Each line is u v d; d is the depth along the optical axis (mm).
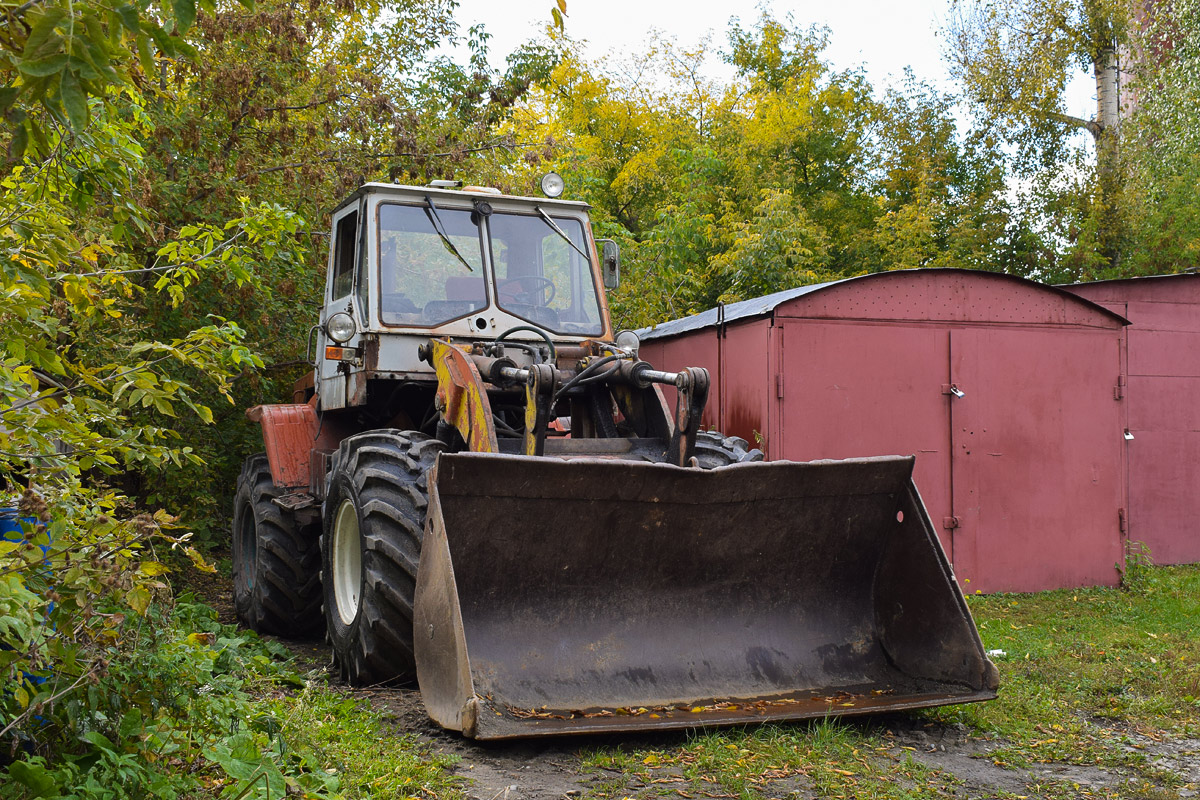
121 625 3072
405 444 4820
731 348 8766
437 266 5594
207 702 3395
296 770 3328
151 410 8227
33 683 2939
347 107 10180
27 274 2924
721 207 24531
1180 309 10344
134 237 5879
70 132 3203
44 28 1928
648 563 4430
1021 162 22250
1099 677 5453
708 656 4445
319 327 6492
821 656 4625
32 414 2705
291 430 6449
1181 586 8836
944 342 8461
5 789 2596
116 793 2779
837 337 8219
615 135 27344
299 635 6562
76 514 2922
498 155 11648
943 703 4199
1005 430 8578
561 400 5516
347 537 5191
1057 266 19984
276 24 9344
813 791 3520
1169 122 19016
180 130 8562
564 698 4090
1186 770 3959
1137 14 21594
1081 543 8727
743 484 4414
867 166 27094
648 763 3746
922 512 4637
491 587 4211
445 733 4016
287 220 4516
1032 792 3646
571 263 5855
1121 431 8844
